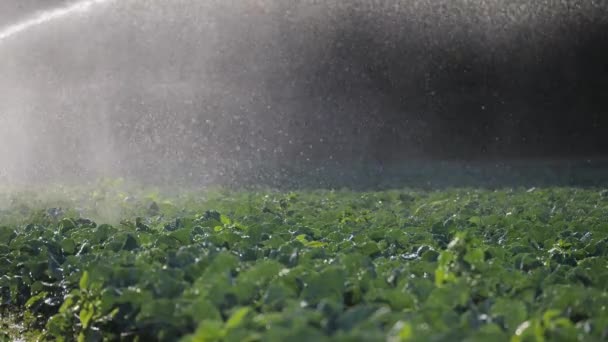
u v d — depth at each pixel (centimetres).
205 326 782
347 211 2050
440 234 1623
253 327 814
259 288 1010
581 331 813
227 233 1421
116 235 1513
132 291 1077
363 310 835
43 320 1432
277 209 2211
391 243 1486
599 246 1462
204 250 1253
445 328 816
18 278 1520
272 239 1383
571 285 1079
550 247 1519
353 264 1141
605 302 964
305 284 1016
